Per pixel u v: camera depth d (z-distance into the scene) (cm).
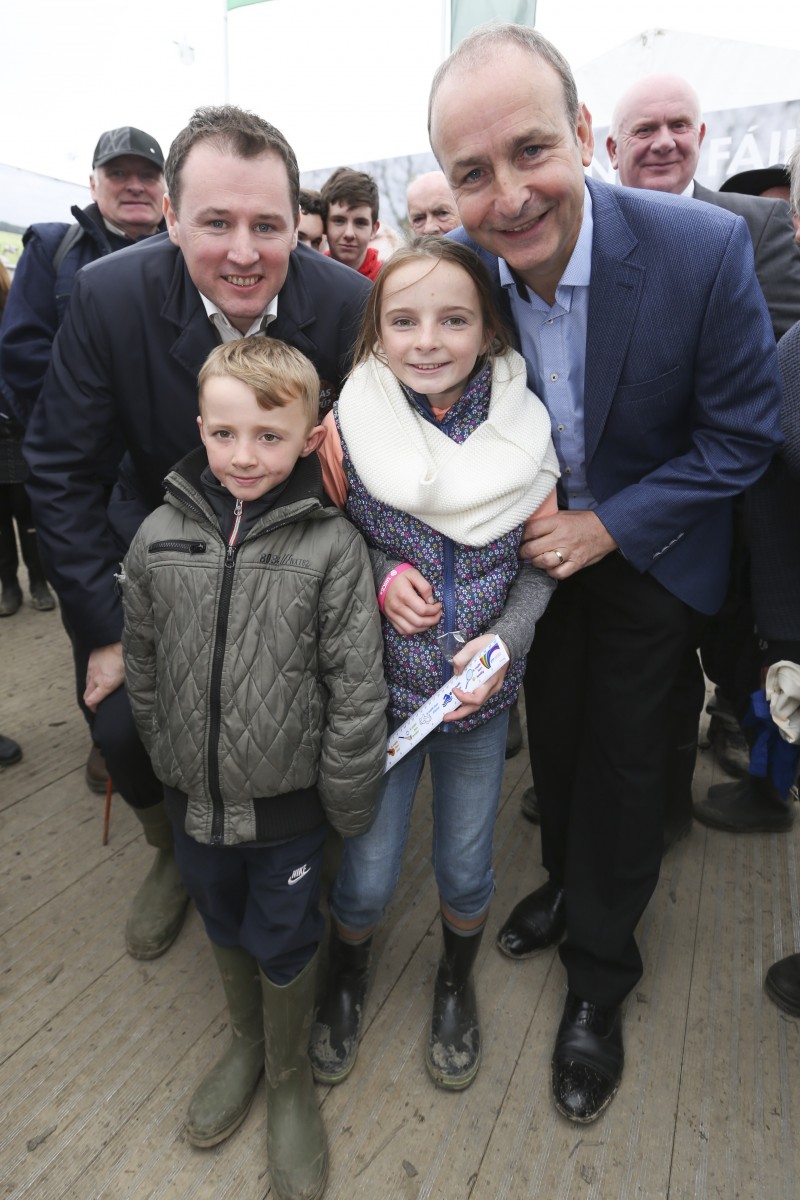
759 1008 162
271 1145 126
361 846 134
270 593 112
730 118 338
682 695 177
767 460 129
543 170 107
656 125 221
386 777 129
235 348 110
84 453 147
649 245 121
